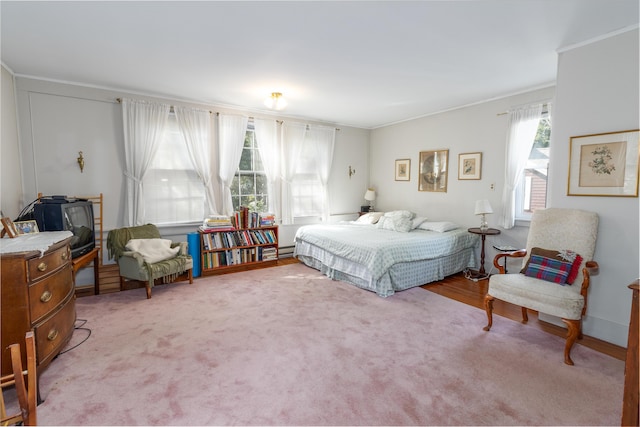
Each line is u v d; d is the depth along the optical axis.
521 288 2.41
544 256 2.62
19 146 3.28
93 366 2.08
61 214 2.71
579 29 2.34
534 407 1.71
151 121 3.91
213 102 4.31
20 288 1.69
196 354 2.23
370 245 3.52
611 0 1.95
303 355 2.22
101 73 3.26
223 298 3.33
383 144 5.84
